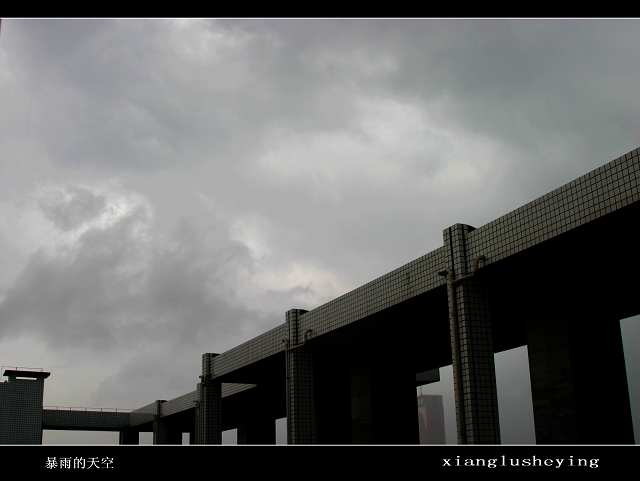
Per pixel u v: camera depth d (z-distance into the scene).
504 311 20.45
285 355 25.06
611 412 17.33
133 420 48.72
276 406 39.00
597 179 14.20
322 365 28.33
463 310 16.97
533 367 18.20
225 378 31.03
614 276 17.17
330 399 30.64
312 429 23.92
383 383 25.45
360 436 25.28
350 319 22.00
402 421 25.45
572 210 14.66
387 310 20.58
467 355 16.61
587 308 18.06
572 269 16.75
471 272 17.03
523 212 15.91
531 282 17.61
